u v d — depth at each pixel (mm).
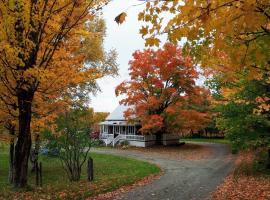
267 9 4148
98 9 9328
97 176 20766
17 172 11680
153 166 24625
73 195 11719
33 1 8578
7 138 12906
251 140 15578
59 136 17422
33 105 11641
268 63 5398
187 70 37625
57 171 24656
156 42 4660
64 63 10211
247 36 5090
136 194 12734
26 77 9023
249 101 14328
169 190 13648
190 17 4379
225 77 8836
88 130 18250
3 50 8188
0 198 10391
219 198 11312
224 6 4324
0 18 8195
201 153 35344
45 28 9133
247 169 19297
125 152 39500
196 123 38719
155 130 39094
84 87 19094
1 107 10578
